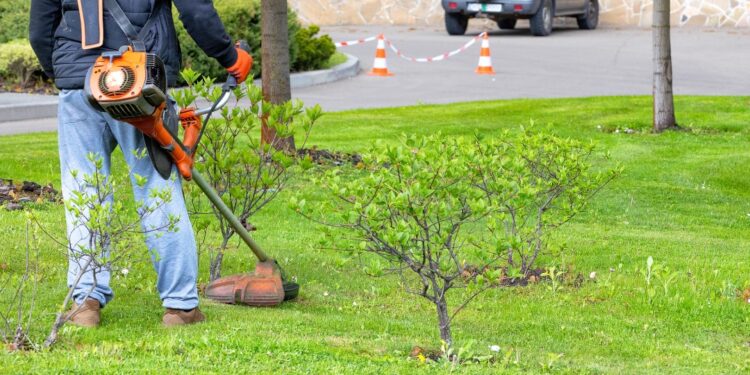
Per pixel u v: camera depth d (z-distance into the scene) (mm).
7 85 30328
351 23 58438
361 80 35750
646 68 38656
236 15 33094
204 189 9477
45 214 14672
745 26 53781
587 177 12789
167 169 8891
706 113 27562
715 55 42281
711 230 16516
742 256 14359
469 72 37656
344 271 12578
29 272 11070
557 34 50938
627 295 11953
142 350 8172
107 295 9312
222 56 9125
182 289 9258
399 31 53656
